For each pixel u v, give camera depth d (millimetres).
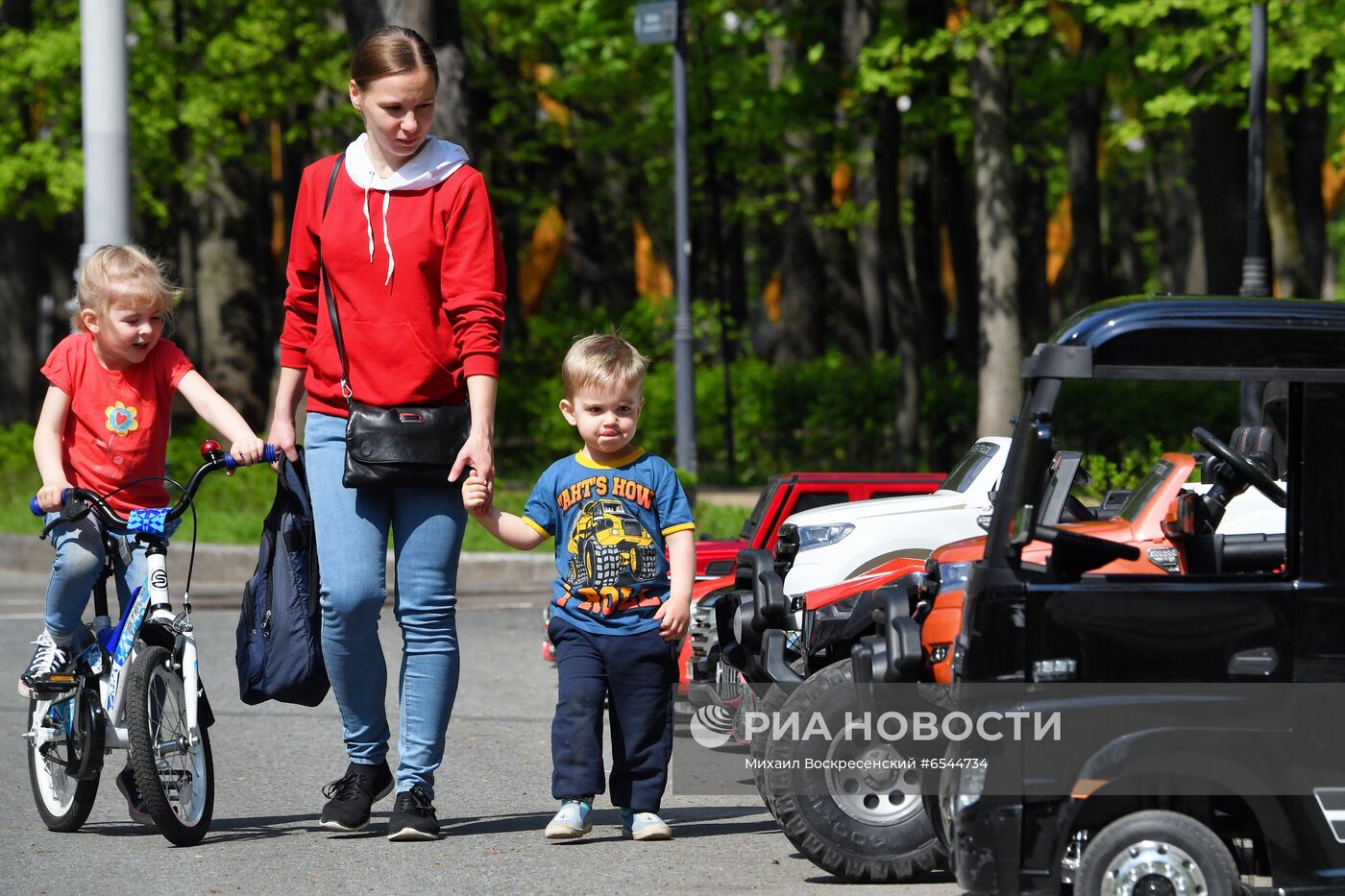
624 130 58438
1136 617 8406
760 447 55188
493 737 16297
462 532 11445
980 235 40344
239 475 37625
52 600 11828
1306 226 47188
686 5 44188
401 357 11109
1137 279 86312
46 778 12188
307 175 11594
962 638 8633
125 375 11844
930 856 10492
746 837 11891
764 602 11875
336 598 11281
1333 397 8492
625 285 82750
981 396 40281
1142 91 39656
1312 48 36406
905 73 40656
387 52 11016
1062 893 8539
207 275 57406
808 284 72188
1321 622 8445
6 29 46438
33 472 40281
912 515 17312
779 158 60188
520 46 56750
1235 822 8914
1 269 53562
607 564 11398
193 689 11625
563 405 11547
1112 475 31297
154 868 10883
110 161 26453
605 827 12234
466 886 10359
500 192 62188
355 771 11805
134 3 48656
